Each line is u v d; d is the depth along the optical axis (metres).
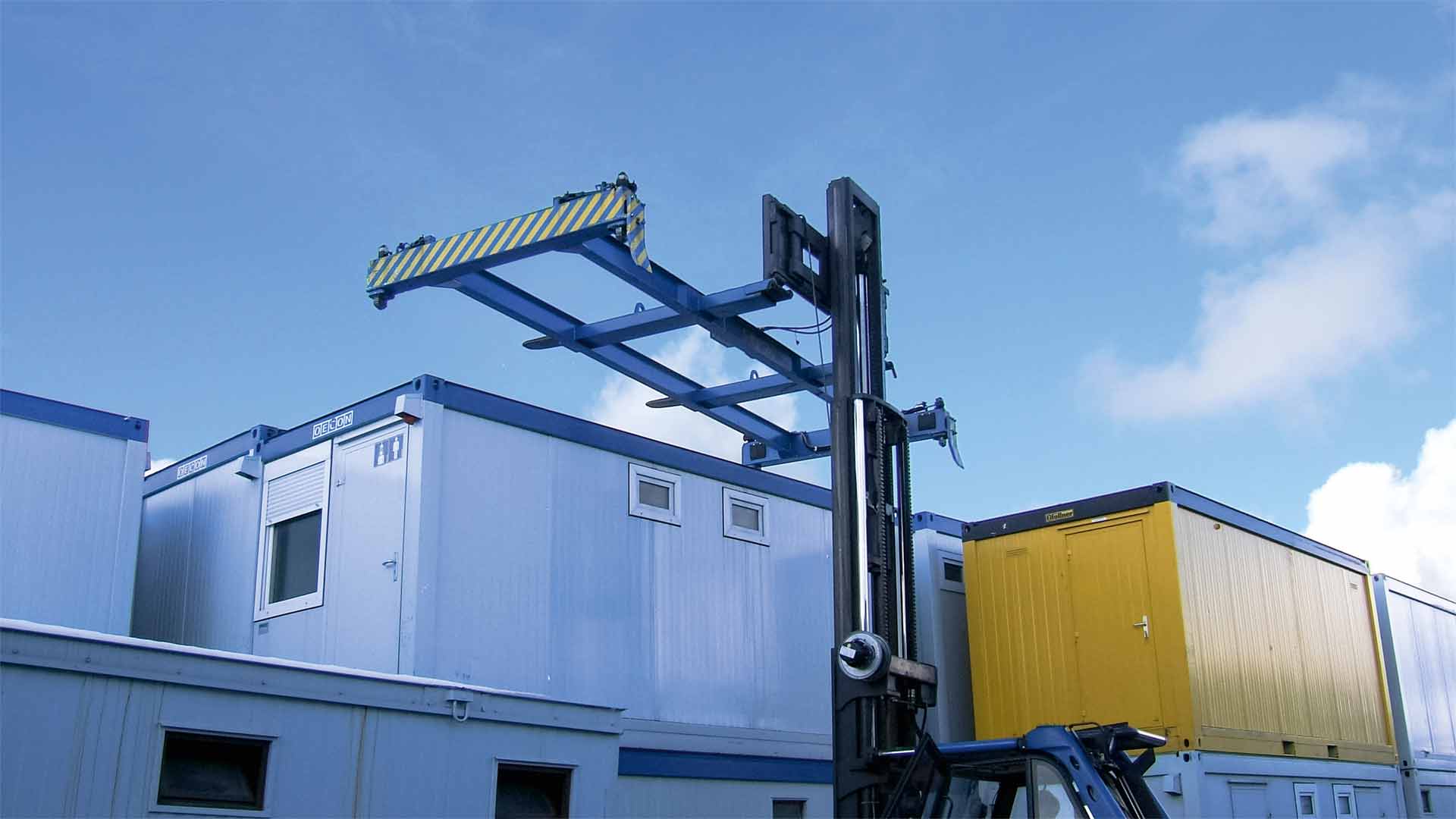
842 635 8.19
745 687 12.73
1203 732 11.05
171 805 5.82
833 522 8.48
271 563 11.69
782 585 13.53
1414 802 14.30
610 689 11.31
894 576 8.49
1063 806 6.51
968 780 6.91
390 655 10.00
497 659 10.43
